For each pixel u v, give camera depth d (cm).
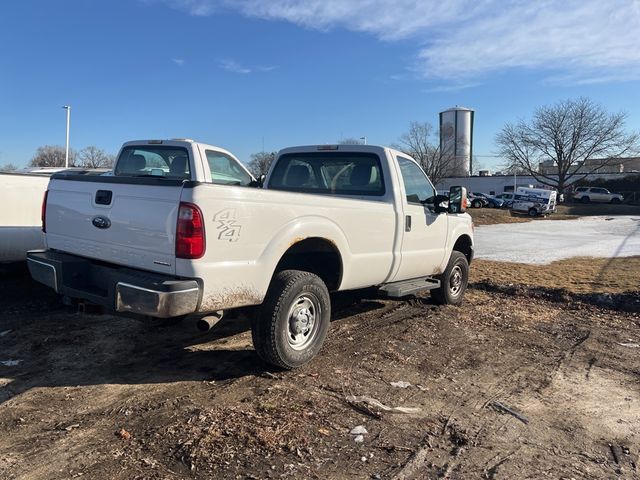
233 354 511
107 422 365
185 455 322
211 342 546
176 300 375
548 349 573
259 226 421
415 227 619
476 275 1020
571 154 6384
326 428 366
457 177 7844
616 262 1266
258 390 425
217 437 344
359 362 502
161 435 346
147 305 380
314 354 484
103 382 437
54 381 437
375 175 600
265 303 445
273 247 432
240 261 410
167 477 300
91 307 446
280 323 445
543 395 444
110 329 580
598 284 921
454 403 420
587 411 415
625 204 6003
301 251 489
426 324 646
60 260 457
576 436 372
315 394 422
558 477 317
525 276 1012
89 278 465
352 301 756
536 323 682
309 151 652
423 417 391
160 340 548
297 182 660
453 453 341
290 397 413
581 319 714
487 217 3659
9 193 653
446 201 666
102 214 441
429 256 659
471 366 509
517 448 351
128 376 451
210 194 388
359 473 313
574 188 6912
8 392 413
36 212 681
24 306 661
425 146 5934
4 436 345
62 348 516
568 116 6331
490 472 319
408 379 465
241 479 301
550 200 4231
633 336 634
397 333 604
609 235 2295
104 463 313
